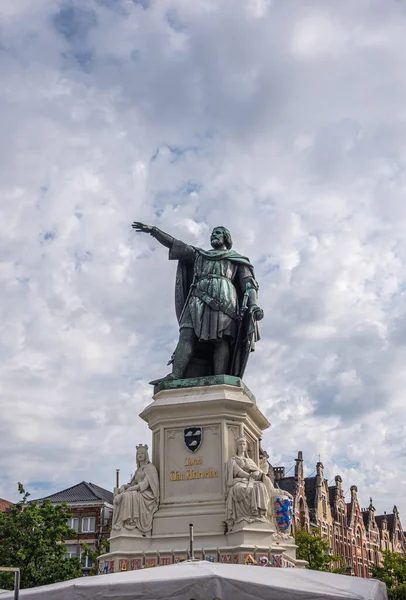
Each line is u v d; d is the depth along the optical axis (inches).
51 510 1015.6
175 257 527.2
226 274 507.8
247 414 473.1
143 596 268.8
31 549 968.3
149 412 471.8
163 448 461.7
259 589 264.8
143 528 438.9
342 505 2401.6
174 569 284.4
